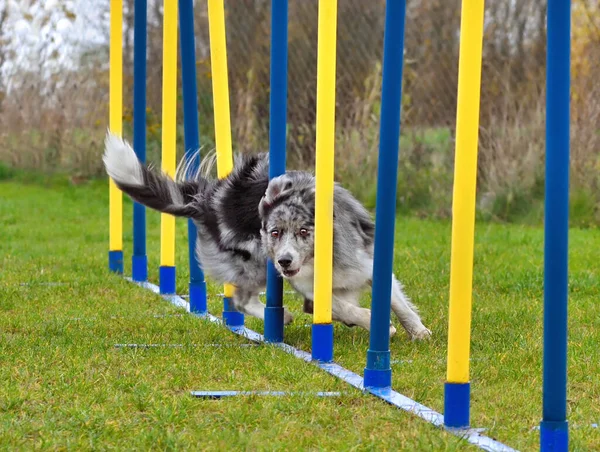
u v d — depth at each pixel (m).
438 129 13.61
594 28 12.63
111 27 8.46
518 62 13.27
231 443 3.60
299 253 5.71
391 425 3.88
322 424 3.91
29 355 5.12
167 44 7.25
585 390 4.52
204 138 14.54
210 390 4.50
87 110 16.88
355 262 5.82
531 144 13.16
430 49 13.69
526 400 4.27
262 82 14.28
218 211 6.49
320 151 5.01
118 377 4.70
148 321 6.39
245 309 6.52
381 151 4.27
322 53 4.88
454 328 3.77
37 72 16.91
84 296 7.49
